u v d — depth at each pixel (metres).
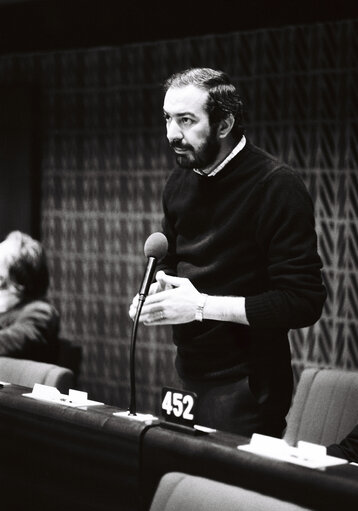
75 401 3.98
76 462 3.72
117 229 11.95
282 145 10.53
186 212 4.75
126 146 11.83
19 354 7.38
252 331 4.50
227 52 10.89
